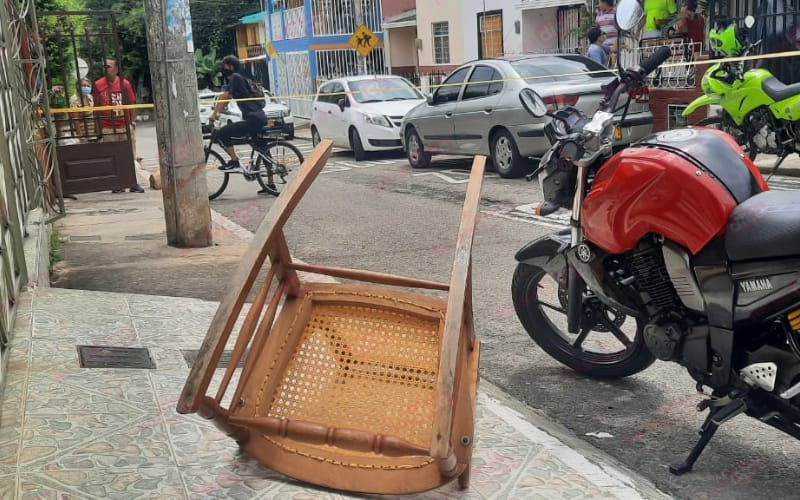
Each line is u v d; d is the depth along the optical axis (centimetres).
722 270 349
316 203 1108
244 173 1208
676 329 372
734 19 1303
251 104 1193
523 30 2183
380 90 1688
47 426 358
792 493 341
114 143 1204
